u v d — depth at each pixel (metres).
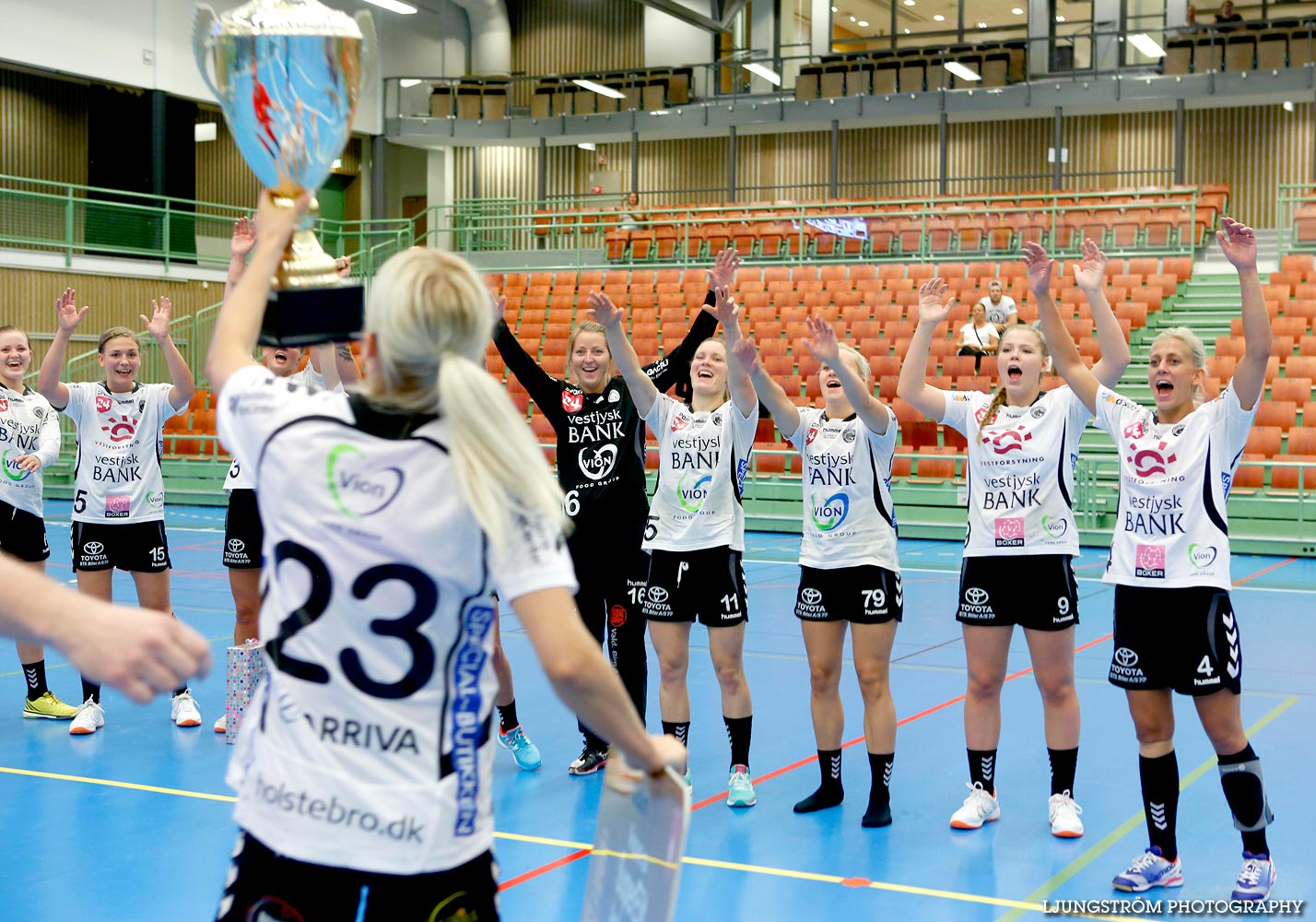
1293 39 21.34
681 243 21.36
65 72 21.83
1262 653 8.05
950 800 5.06
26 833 4.65
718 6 26.53
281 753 1.77
